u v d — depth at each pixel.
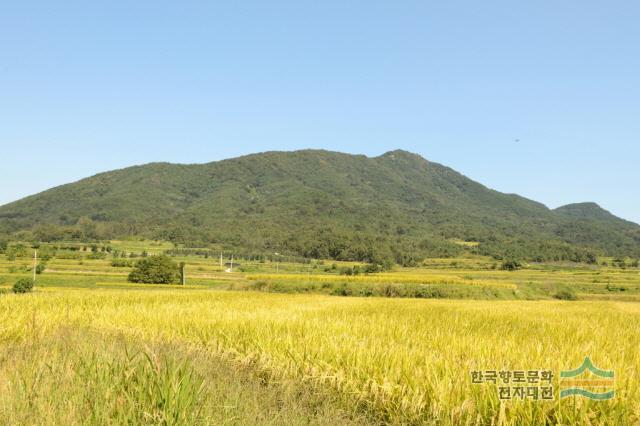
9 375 7.80
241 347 12.20
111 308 23.38
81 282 61.53
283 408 7.82
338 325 15.44
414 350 10.58
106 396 6.59
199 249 112.56
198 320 16.67
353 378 9.37
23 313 18.20
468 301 46.75
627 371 8.80
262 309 24.36
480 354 10.49
